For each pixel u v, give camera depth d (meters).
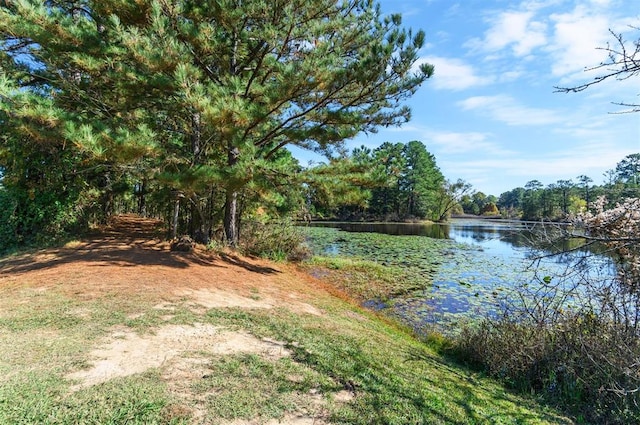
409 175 54.06
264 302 5.83
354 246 20.25
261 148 10.05
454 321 7.47
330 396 2.96
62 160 8.44
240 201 11.69
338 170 8.92
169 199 10.52
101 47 7.43
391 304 8.66
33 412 2.19
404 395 3.25
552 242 3.02
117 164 7.36
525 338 4.69
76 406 2.30
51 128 6.55
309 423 2.54
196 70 7.19
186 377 2.86
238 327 4.26
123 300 4.53
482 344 5.05
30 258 6.71
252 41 9.09
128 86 7.56
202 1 8.07
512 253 17.80
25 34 6.95
